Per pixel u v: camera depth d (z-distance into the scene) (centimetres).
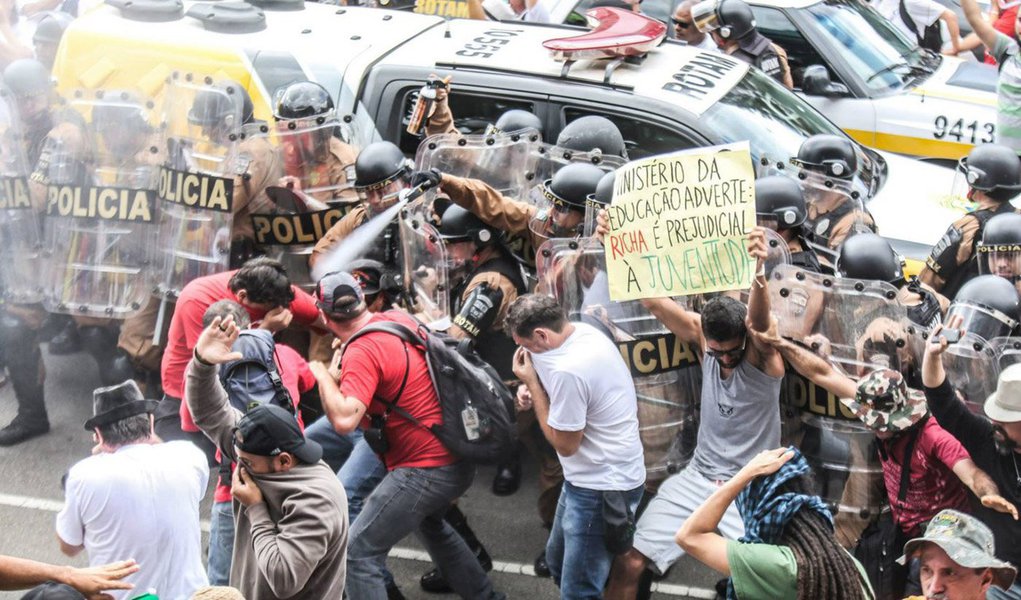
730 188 550
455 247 642
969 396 558
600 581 549
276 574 445
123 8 776
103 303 705
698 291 559
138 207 694
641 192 561
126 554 485
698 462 567
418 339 552
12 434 729
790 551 387
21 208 703
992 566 407
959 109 945
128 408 496
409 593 624
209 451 604
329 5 845
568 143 663
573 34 799
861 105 955
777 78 950
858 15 1030
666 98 724
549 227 627
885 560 544
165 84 688
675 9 1068
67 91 710
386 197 638
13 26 923
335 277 565
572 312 595
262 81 749
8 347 718
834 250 666
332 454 615
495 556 648
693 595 619
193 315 600
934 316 595
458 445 547
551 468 643
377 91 743
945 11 1153
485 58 753
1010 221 641
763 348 541
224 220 679
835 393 540
